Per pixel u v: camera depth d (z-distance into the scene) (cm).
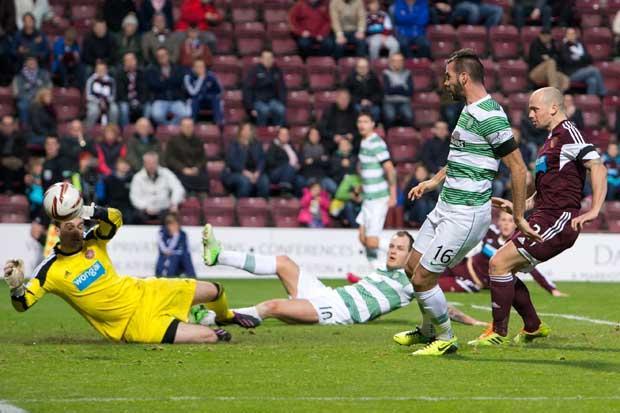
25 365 2467
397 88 6862
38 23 7169
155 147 6197
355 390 2167
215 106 6762
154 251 5762
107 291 2831
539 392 2156
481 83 2578
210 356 2625
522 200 2558
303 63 7356
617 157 6731
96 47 6925
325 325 3459
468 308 4269
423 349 2673
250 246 5853
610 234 6078
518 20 7825
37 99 6438
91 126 6525
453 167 2600
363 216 5262
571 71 7469
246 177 6303
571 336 3177
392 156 6794
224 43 7412
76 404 2006
